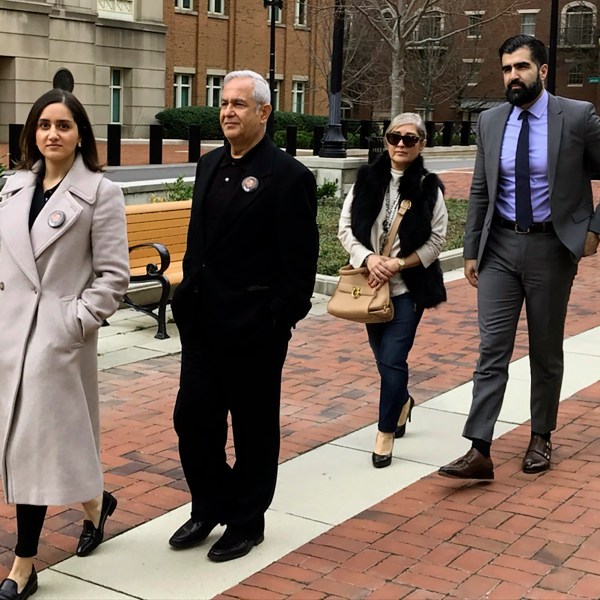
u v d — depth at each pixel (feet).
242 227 13.38
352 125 118.21
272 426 14.15
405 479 17.38
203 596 12.98
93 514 14.17
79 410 12.85
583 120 16.55
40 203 13.05
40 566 13.82
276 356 13.84
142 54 115.44
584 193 16.93
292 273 13.43
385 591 13.00
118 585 13.29
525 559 13.93
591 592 12.90
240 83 13.29
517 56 16.42
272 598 12.85
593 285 36.94
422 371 24.80
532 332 17.29
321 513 15.80
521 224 16.69
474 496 16.47
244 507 14.16
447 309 32.40
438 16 104.32
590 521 15.34
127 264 13.25
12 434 12.62
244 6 135.74
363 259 17.47
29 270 12.62
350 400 22.21
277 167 13.39
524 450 18.90
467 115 182.39
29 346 12.60
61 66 103.45
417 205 17.37
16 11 95.91
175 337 27.48
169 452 18.58
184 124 114.93
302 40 147.84
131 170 57.57
